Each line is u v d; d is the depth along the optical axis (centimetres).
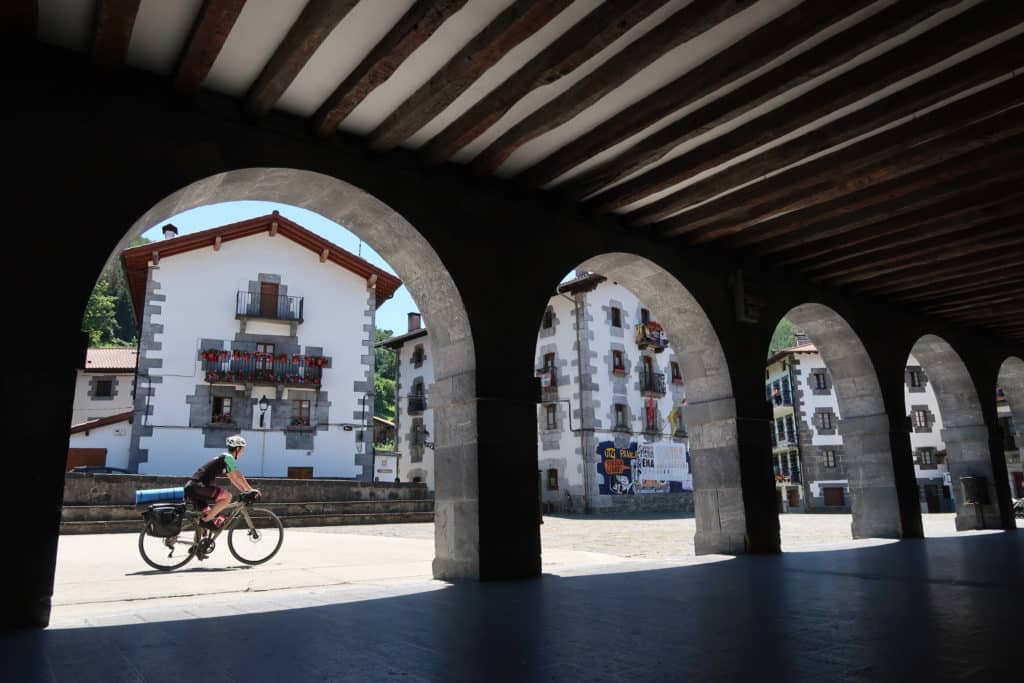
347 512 1638
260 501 1562
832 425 3788
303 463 2303
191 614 427
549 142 646
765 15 475
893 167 673
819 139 620
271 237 2392
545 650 311
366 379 2428
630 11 431
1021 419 1587
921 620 363
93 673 282
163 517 702
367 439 2394
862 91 532
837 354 1130
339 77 534
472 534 615
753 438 866
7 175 457
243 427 2247
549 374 3003
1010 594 449
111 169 494
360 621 396
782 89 522
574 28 470
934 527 1616
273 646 328
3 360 434
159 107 521
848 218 820
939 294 1131
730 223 812
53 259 462
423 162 646
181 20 468
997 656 280
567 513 2814
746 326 908
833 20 448
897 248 930
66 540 1070
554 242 729
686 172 664
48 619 413
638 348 3100
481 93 559
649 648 311
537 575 630
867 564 661
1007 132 604
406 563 781
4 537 413
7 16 446
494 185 697
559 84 548
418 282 695
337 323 2427
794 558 746
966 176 721
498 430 638
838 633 335
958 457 1324
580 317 2945
